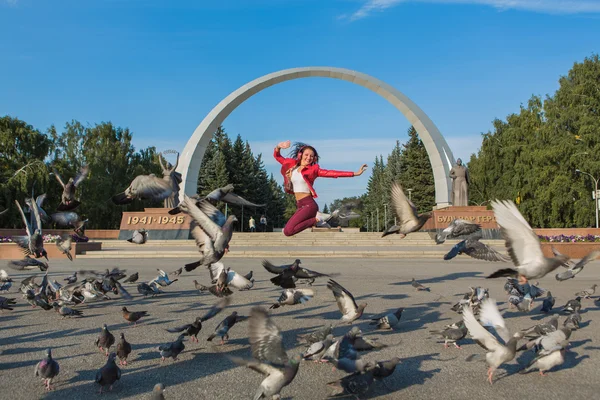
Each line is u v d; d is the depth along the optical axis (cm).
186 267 731
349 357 579
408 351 785
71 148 6147
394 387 622
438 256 2827
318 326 962
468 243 871
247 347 811
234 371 683
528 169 5131
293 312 1116
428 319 1029
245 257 2795
